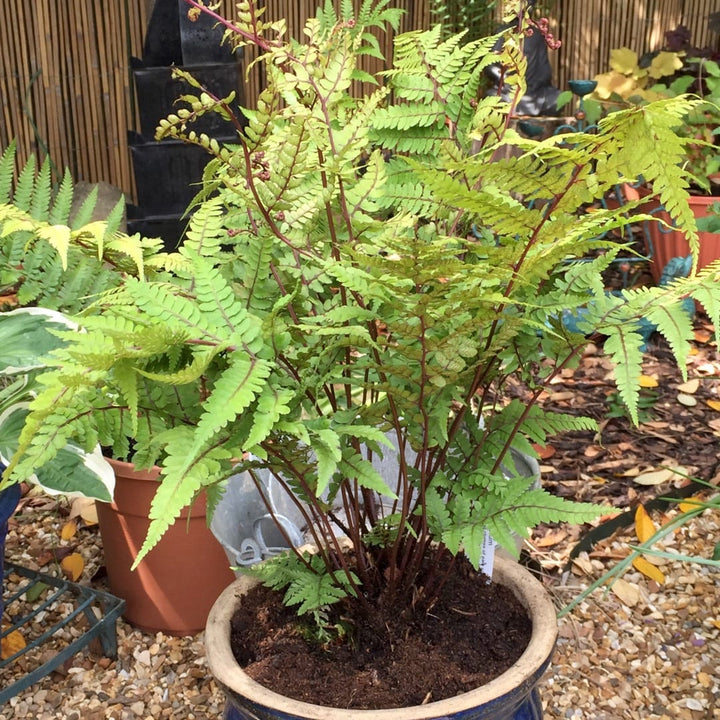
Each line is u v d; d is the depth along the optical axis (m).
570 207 0.95
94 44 3.47
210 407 0.87
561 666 1.97
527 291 1.16
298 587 1.23
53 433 1.00
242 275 1.23
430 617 1.28
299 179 1.01
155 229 3.27
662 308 1.10
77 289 1.61
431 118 1.26
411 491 1.29
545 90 4.07
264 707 1.09
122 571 2.03
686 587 2.20
